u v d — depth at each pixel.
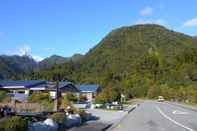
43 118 23.77
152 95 134.62
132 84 146.62
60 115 22.39
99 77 144.62
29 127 16.73
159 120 31.84
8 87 57.94
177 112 45.81
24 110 32.66
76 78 142.00
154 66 168.00
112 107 52.25
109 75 145.00
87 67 194.62
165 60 179.38
